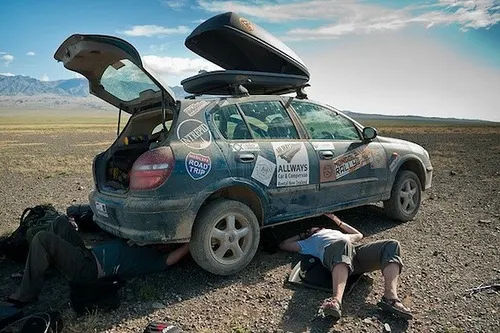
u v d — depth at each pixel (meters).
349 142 5.55
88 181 12.02
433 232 5.79
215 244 4.29
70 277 3.83
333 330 3.28
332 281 3.73
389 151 5.97
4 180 12.62
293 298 3.86
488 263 4.59
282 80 5.14
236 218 4.34
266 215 4.63
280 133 4.89
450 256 4.84
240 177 4.33
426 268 4.48
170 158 3.93
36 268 3.71
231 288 4.12
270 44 5.71
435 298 3.78
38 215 5.30
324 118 5.50
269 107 4.95
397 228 5.99
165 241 3.94
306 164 4.90
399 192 6.12
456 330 3.20
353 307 3.65
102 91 4.91
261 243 5.25
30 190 10.53
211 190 4.10
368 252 3.81
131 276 4.22
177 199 3.93
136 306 3.77
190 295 3.99
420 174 6.62
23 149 27.61
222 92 5.36
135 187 3.95
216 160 4.18
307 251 4.34
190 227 4.02
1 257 5.05
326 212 5.21
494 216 6.63
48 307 3.81
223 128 4.43
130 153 4.76
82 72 4.54
